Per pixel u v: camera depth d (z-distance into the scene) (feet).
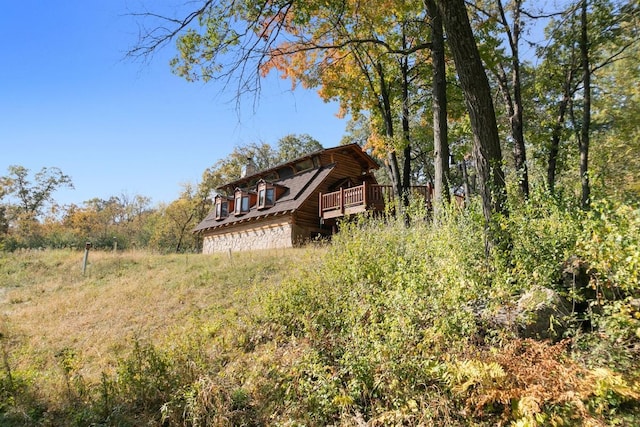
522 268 17.54
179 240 148.77
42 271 56.24
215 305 33.68
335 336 20.24
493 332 15.21
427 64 56.90
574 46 55.21
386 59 54.19
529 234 18.65
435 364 14.57
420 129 60.64
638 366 13.17
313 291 25.14
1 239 91.04
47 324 34.86
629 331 14.05
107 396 18.56
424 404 13.84
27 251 73.72
